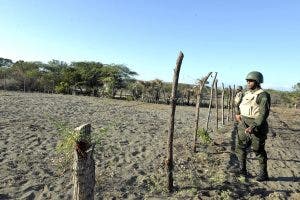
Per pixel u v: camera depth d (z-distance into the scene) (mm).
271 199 6977
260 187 7656
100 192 6609
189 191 6836
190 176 7758
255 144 7820
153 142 11906
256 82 7641
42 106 21953
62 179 7184
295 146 13461
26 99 27125
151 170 8328
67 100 29922
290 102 48125
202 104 39781
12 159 8422
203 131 12016
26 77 43344
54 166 8031
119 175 7746
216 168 8711
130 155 9719
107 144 10820
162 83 40781
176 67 6738
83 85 43406
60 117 16828
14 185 6746
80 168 4262
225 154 10312
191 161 9273
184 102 39250
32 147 9750
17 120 14328
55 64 51906
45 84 44375
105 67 43969
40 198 6238
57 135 11602
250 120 7801
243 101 7922
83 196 4281
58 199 6230
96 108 23734
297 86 50500
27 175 7348
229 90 20625
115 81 41875
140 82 40625
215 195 6812
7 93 34188
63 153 8812
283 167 9695
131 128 14836
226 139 12891
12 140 10430
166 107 31172
